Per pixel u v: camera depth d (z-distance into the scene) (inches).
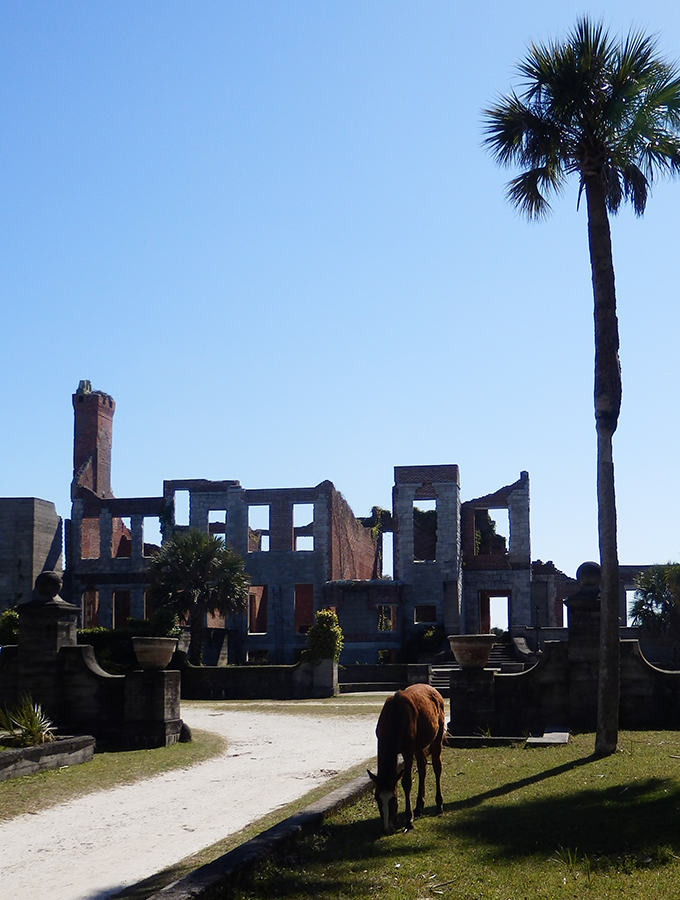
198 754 820.0
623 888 324.8
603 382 684.1
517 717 838.5
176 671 910.4
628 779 525.7
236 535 2314.2
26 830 530.0
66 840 503.5
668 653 1926.7
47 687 904.3
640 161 733.9
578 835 400.8
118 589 2358.5
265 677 1530.5
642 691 826.2
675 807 441.1
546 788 514.6
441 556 2236.7
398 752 422.9
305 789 632.4
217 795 624.4
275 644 2253.9
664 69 682.8
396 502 2289.6
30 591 2169.0
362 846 401.7
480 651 832.3
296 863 380.5
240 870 355.9
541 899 319.3
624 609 2279.8
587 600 842.2
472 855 377.4
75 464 2518.5
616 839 390.3
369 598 2208.4
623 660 832.9
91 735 888.9
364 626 2206.0
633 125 693.3
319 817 444.8
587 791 495.2
